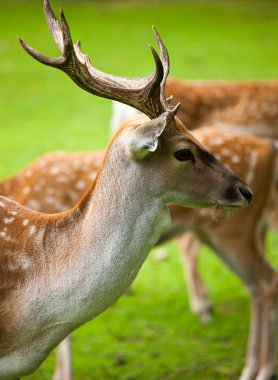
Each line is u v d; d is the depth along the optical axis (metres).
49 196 9.78
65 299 6.77
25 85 23.16
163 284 12.99
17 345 6.99
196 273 11.99
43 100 21.86
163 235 9.95
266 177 10.25
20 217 7.14
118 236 6.61
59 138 18.80
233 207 6.80
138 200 6.60
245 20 29.94
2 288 6.93
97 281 6.68
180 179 6.63
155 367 10.51
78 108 21.22
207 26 29.00
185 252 12.01
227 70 23.36
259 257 10.20
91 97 22.20
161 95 6.67
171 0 33.38
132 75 22.78
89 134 19.08
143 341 11.23
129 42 26.67
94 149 18.00
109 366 10.51
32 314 6.86
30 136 18.98
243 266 10.14
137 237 6.64
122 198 6.60
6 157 17.59
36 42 26.50
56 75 24.11
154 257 13.94
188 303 12.36
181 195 6.69
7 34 27.83
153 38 27.27
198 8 32.09
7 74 24.05
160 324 11.71
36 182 9.87
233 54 25.12
